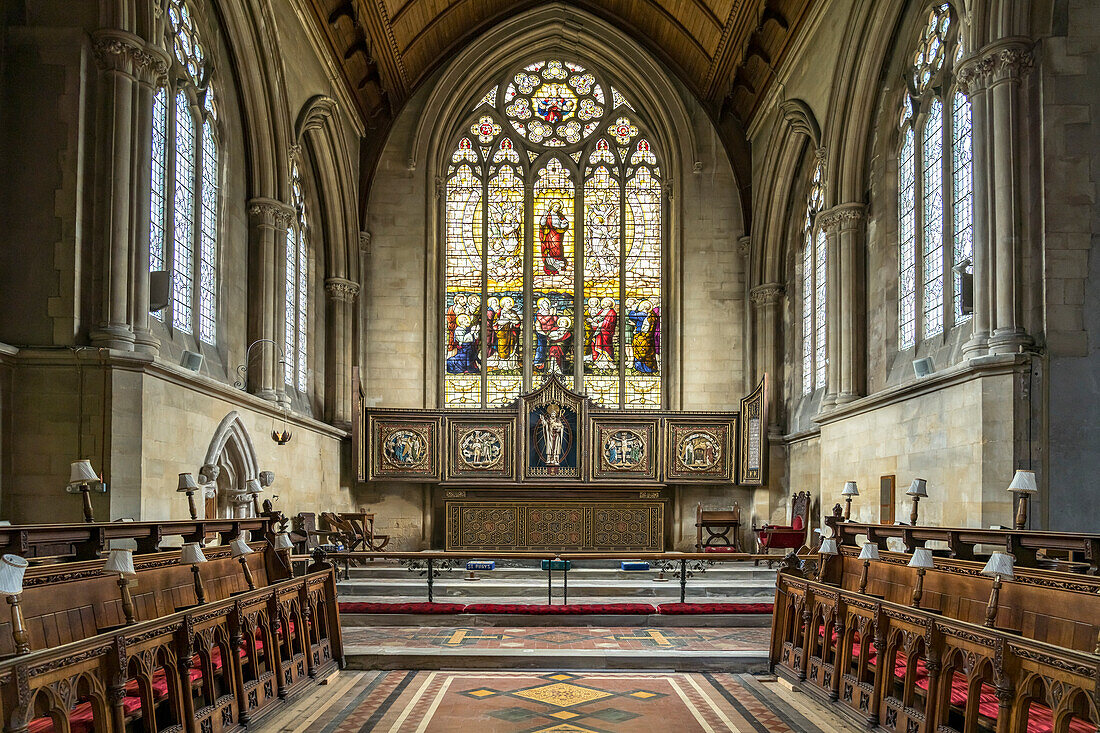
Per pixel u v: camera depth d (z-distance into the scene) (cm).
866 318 2014
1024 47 1388
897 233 1900
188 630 769
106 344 1331
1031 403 1334
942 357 1633
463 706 1007
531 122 2822
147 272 1413
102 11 1380
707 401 2688
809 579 1224
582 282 2764
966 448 1405
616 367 2745
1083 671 571
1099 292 1357
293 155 2055
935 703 771
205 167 1778
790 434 2509
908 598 1053
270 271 1978
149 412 1357
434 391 2678
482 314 2750
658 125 2783
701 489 2636
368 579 1981
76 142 1356
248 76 1889
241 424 1725
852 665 1037
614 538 2519
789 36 2245
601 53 2791
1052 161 1380
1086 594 723
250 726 884
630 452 2536
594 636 1430
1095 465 1328
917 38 1817
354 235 2608
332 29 2177
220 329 1806
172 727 739
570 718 958
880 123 1955
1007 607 841
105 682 646
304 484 2175
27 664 544
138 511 1316
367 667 1223
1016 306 1366
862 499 1872
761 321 2641
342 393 2548
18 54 1368
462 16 2636
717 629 1515
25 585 726
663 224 2767
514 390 2723
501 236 2780
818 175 2342
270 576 1277
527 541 2509
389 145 2736
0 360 1278
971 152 1547
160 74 1453
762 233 2633
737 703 1034
